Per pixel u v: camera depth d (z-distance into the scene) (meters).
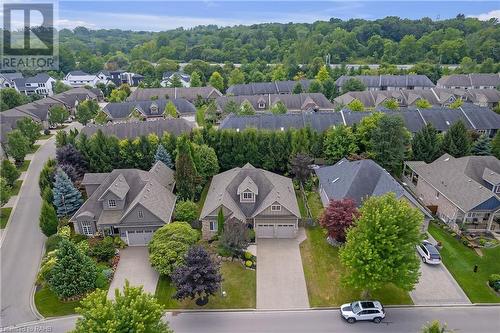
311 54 172.75
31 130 68.44
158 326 22.95
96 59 177.50
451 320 29.50
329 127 62.66
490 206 39.06
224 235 35.91
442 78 120.62
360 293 32.66
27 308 31.73
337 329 28.81
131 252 39.12
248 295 32.53
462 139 54.97
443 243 39.03
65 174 44.22
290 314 30.48
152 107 89.69
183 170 44.84
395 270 28.09
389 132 52.84
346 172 45.38
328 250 38.56
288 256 37.84
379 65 154.50
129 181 43.59
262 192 42.81
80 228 40.94
